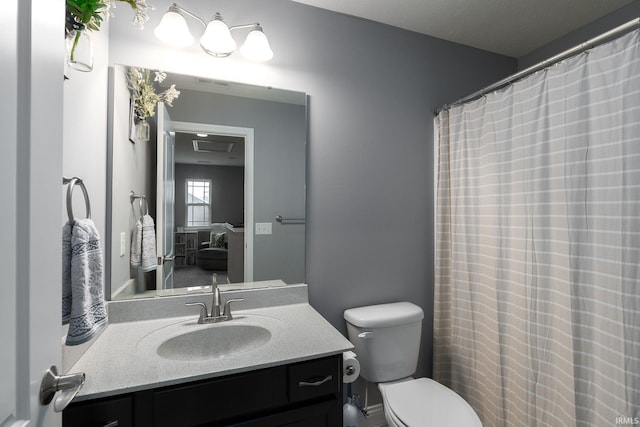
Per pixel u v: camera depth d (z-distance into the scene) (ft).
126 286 4.50
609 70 3.64
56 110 1.89
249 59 5.06
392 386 4.98
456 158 5.87
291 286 5.24
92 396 2.69
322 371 3.54
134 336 3.88
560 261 4.16
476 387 5.56
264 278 5.24
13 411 1.50
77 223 2.58
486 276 5.32
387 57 6.03
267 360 3.31
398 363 5.37
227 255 5.07
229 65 4.96
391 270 6.09
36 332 1.66
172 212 4.78
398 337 5.37
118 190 4.32
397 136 6.12
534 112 4.44
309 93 5.43
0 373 1.39
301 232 5.41
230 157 5.06
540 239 4.38
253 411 3.25
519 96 4.66
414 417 4.21
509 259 4.90
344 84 5.69
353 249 5.79
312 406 3.49
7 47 1.44
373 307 5.71
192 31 4.74
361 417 5.69
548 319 4.33
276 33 5.21
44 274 1.75
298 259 5.40
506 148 4.89
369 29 5.88
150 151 4.66
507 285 4.95
